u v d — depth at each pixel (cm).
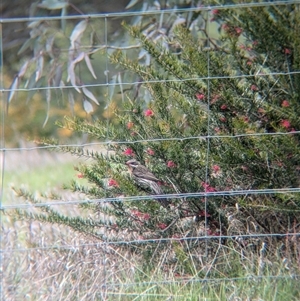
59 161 4012
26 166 3950
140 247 2127
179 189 2148
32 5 3656
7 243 2145
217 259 2091
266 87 2161
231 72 2139
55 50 3269
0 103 4772
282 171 2102
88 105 2939
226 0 2491
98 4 3844
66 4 3266
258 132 2128
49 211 2247
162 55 2162
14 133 4709
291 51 2173
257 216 2145
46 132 4719
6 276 2016
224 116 2136
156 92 2136
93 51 3033
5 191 3158
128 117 2162
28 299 1984
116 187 2130
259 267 2033
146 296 1984
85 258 2062
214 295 1994
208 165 2119
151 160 2164
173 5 3008
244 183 2152
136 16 3080
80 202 2023
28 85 3303
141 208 2122
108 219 2203
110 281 2034
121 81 2828
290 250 2102
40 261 2050
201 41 2662
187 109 2123
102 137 2155
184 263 2078
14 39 4372
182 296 1973
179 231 2144
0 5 4288
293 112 2083
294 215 2122
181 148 2117
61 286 1997
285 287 1998
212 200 2148
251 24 2194
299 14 2178
